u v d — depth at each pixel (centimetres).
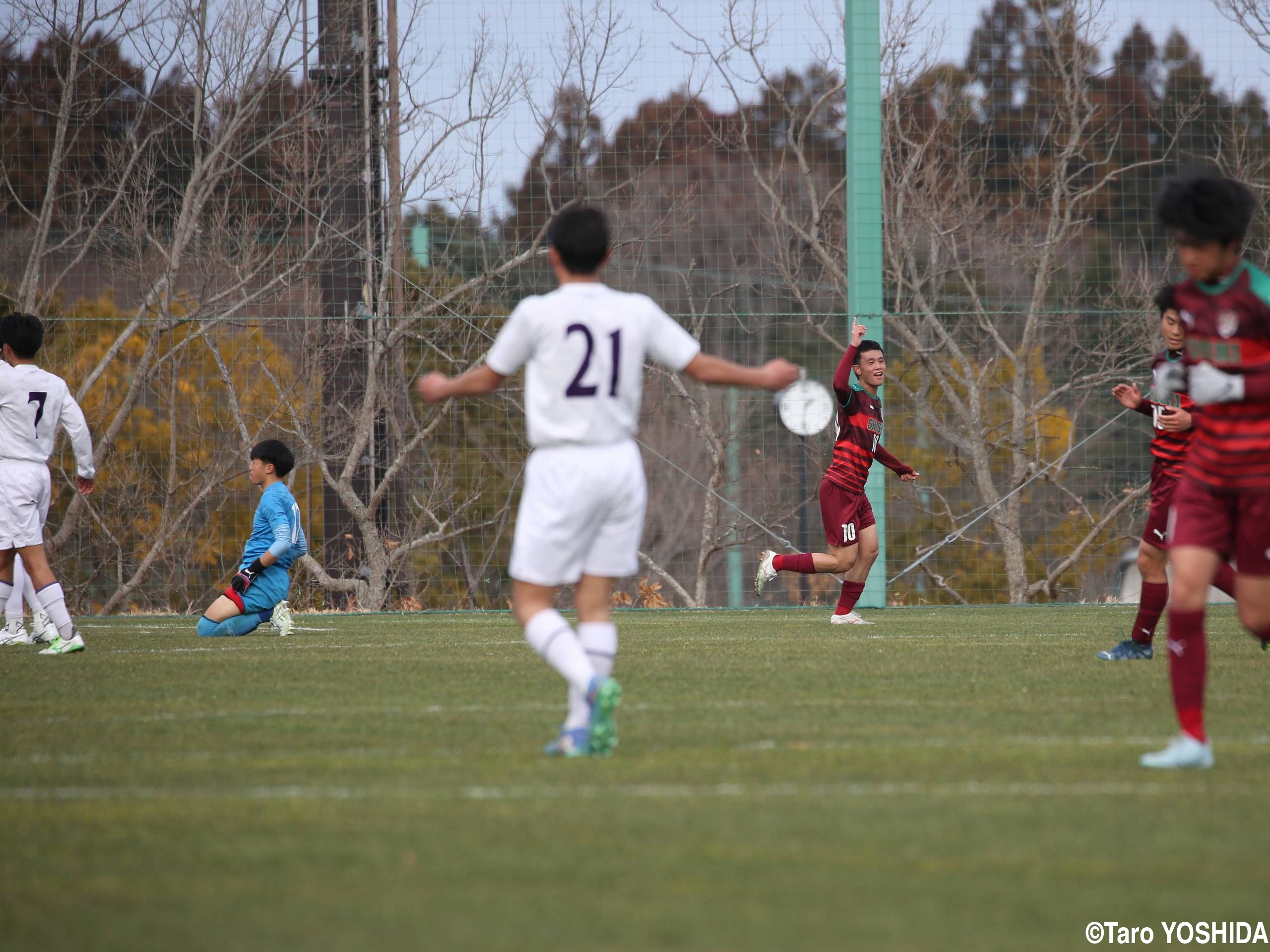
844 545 3500
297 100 5219
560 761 1323
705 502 5366
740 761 1318
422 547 5097
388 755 1365
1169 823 1057
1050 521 5378
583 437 1350
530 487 1374
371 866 938
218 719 1627
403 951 768
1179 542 1326
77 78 5203
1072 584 5372
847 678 2083
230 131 5144
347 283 5175
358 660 2439
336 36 5197
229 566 5053
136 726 1573
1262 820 1070
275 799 1149
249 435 5009
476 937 792
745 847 984
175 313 5159
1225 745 1420
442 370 5131
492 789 1185
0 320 2659
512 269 5241
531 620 1374
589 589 1407
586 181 5344
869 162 4662
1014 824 1053
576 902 856
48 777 1252
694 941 785
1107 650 2575
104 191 5219
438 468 5097
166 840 1011
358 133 5194
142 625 3806
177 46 5225
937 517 5384
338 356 5062
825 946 779
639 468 1390
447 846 989
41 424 2623
